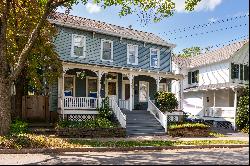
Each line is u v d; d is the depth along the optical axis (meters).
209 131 24.78
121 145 16.03
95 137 20.33
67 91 26.89
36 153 13.90
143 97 31.56
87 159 12.12
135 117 25.67
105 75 28.98
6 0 16.14
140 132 23.00
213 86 33.69
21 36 20.20
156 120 25.50
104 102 25.17
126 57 30.62
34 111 24.00
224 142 18.30
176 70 39.84
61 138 18.09
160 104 27.70
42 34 21.30
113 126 21.44
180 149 16.34
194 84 38.59
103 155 13.40
